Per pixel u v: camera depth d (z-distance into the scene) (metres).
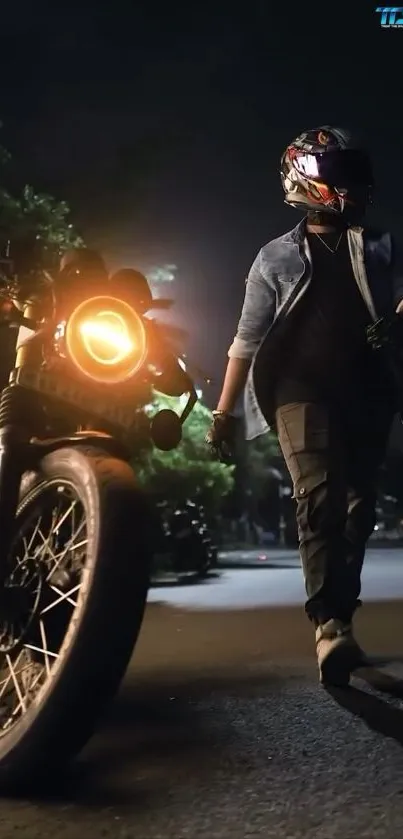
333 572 3.56
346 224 3.91
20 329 3.25
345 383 3.77
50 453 2.93
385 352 3.74
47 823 2.37
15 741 2.53
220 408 4.04
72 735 2.50
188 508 17.38
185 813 2.42
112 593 2.50
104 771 2.77
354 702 3.45
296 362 3.79
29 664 2.78
